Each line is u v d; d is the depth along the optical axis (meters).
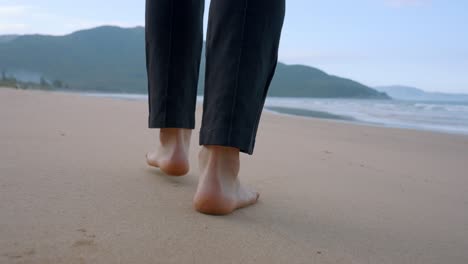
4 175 1.41
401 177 2.07
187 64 1.41
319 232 1.14
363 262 0.97
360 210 1.39
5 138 2.19
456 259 1.03
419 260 1.01
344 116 8.20
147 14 1.38
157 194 1.34
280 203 1.40
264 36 1.11
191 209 1.22
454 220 1.37
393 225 1.26
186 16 1.36
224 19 1.09
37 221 1.02
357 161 2.46
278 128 4.30
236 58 1.10
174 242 0.97
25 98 6.25
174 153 1.50
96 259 0.85
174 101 1.42
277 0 1.11
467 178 2.17
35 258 0.82
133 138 2.55
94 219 1.06
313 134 3.91
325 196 1.54
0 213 1.05
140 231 1.02
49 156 1.79
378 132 4.57
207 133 1.14
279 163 2.16
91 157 1.85
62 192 1.27
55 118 3.46
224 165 1.22
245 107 1.12
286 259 0.95
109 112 4.57
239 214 1.24
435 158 2.92
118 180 1.47
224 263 0.89
